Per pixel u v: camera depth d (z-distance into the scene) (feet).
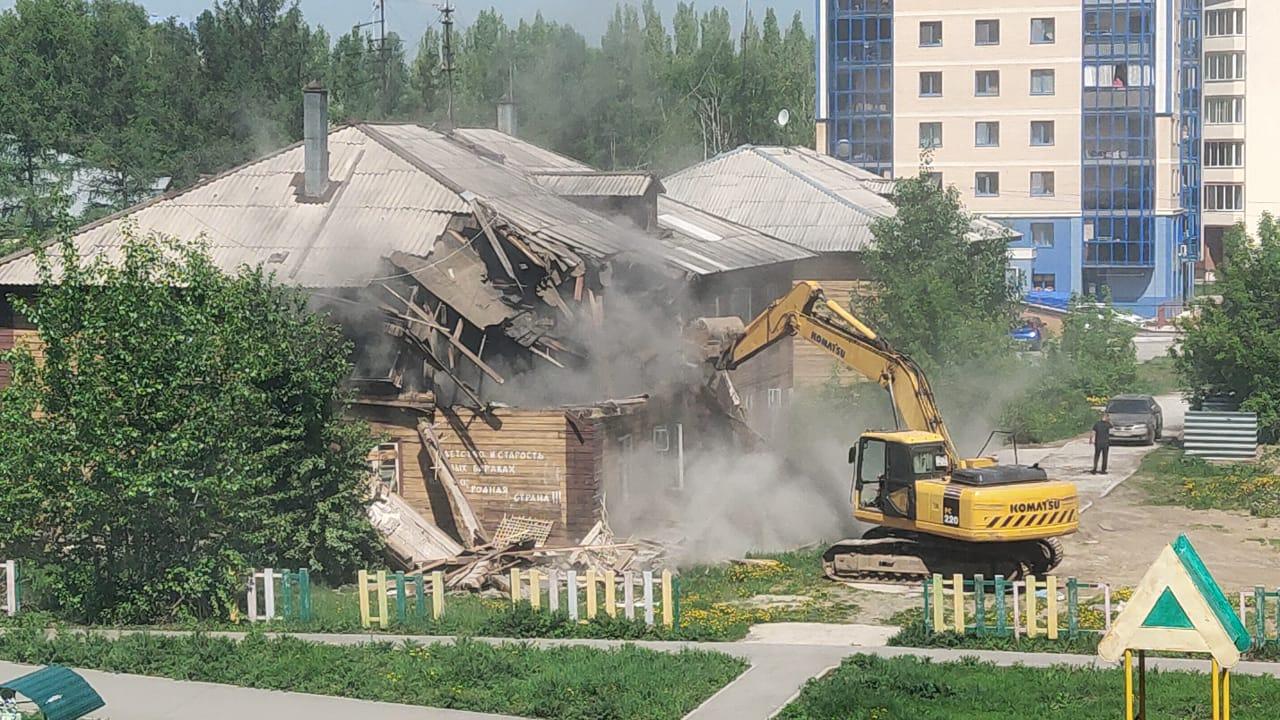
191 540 121.29
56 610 122.72
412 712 92.73
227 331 122.11
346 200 166.61
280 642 106.93
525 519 152.46
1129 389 265.34
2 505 116.88
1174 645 71.67
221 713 92.73
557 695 93.40
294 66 383.65
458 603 124.36
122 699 95.76
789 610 124.67
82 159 358.23
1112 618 117.70
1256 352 213.87
